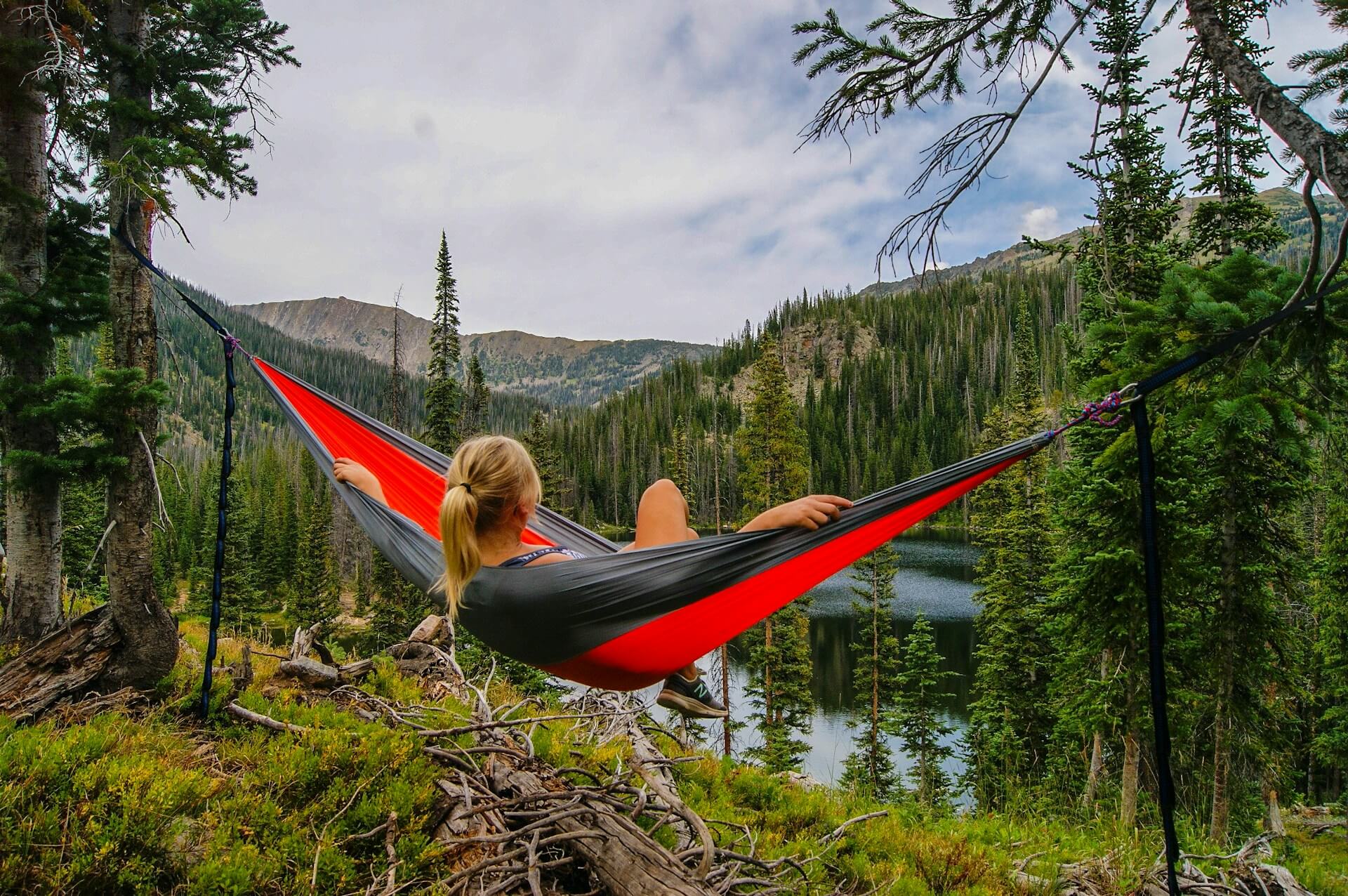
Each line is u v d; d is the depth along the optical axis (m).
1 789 3.29
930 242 4.03
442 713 5.43
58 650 5.17
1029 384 45.03
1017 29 3.86
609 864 3.45
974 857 5.22
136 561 5.38
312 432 4.96
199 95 6.43
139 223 5.94
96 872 3.04
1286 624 12.68
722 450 83.38
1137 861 5.45
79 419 5.61
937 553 66.44
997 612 22.52
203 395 135.25
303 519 53.88
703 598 2.85
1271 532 12.05
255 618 44.94
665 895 3.26
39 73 5.50
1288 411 3.29
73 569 11.59
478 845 3.71
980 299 154.25
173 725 4.82
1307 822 18.58
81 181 6.91
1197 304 3.37
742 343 165.50
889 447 101.06
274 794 3.84
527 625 2.72
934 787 20.69
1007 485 32.28
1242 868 5.56
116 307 5.86
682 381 140.00
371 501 4.02
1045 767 19.78
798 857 4.46
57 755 3.60
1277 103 3.12
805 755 25.94
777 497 28.78
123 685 5.23
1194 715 12.93
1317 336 3.31
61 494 6.66
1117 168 8.49
